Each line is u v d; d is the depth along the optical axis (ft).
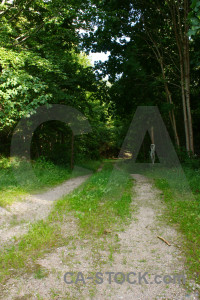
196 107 49.55
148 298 8.20
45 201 20.88
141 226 14.75
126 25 44.37
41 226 14.49
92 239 12.92
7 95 26.20
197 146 52.54
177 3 38.01
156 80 44.47
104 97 50.39
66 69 44.80
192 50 46.06
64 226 14.80
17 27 39.93
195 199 19.66
